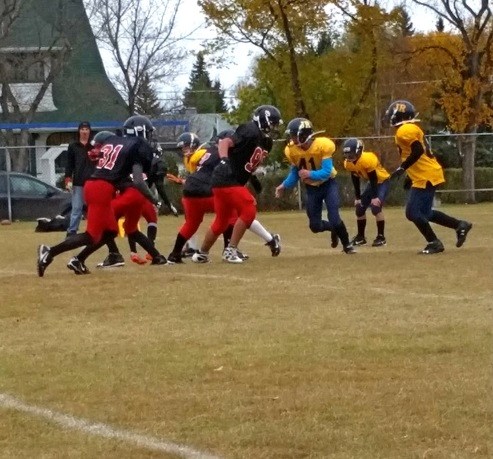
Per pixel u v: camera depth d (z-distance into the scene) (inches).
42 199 1149.1
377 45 1432.1
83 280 472.1
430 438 209.3
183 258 594.9
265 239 561.0
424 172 543.2
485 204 1311.5
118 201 535.5
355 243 673.0
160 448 207.9
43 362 290.7
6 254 669.3
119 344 314.0
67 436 218.4
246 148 532.1
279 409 233.3
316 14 1391.5
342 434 213.0
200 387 256.4
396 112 537.0
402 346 294.8
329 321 340.2
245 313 363.3
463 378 254.4
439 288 411.5
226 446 207.9
